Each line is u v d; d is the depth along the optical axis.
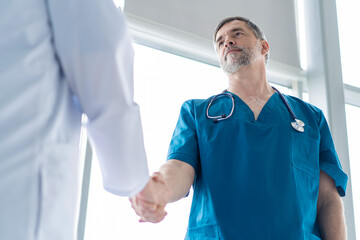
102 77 0.63
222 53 1.45
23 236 0.54
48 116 0.61
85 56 0.62
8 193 0.54
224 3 2.14
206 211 1.17
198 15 2.04
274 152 1.21
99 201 1.66
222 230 1.11
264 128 1.26
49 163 0.60
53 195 0.59
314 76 2.31
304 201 1.17
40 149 0.58
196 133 1.31
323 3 2.40
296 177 1.19
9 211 0.54
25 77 0.59
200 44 2.01
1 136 0.55
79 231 1.56
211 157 1.22
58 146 0.62
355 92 2.49
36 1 0.65
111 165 0.67
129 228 1.69
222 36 1.49
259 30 1.51
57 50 0.63
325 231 1.18
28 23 0.62
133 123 0.66
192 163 1.24
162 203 0.89
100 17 0.64
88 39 0.62
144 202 0.85
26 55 0.60
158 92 1.95
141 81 1.93
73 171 0.66
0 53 0.59
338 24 2.57
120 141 0.65
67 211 0.63
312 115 1.38
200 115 1.34
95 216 1.64
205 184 1.21
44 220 0.57
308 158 1.25
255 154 1.20
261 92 1.41
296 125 1.29
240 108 1.33
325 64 2.28
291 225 1.10
